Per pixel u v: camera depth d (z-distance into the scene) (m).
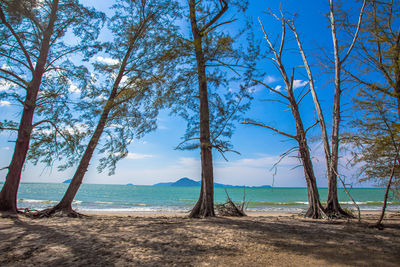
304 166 12.20
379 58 10.63
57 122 11.74
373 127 8.99
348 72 12.51
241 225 7.83
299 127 12.57
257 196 57.59
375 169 9.60
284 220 9.72
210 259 4.39
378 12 11.62
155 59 10.74
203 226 7.53
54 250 4.80
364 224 8.28
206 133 11.02
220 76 11.15
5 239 5.61
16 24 10.26
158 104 10.88
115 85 11.77
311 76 13.26
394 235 6.39
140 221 8.77
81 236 5.96
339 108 12.34
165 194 62.59
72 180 11.07
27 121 10.81
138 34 11.76
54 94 11.03
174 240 5.72
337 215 11.05
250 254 4.70
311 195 11.79
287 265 4.10
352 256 4.58
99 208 23.33
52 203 27.12
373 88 9.31
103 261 4.23
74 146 11.38
